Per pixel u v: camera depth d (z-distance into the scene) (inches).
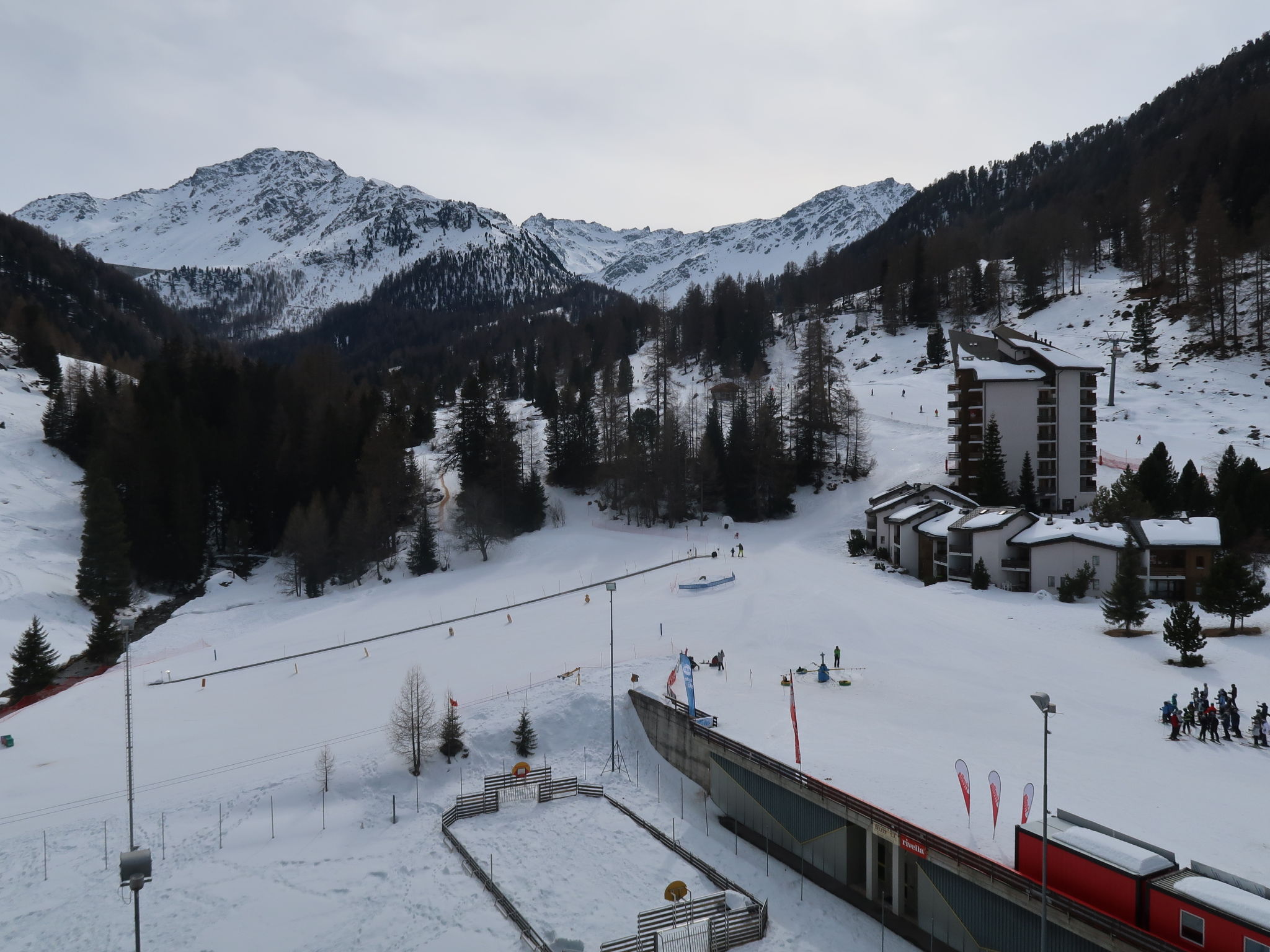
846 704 1947.6
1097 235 7864.2
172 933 1398.9
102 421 4845.0
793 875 1478.8
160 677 2728.8
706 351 7460.6
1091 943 1019.3
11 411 5270.7
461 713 2133.4
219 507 4468.5
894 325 7509.8
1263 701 1823.3
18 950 1370.6
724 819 1701.5
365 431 5012.3
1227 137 7652.6
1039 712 1838.1
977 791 1445.6
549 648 2593.5
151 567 3934.5
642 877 1514.5
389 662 2650.1
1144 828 1274.6
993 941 1148.5
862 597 2920.8
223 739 2134.6
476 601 3304.6
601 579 3449.8
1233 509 2989.7
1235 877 986.1
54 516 4202.8
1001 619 2588.6
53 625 3235.7
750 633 2561.5
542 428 6013.8
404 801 1829.5
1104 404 5000.0
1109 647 2244.1
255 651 2957.7
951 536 3149.6
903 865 1338.6
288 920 1424.7
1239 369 5019.7
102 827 1738.4
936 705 1914.4
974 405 4153.5
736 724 1852.9
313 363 6210.6
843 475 4768.7
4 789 1902.1
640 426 5073.8
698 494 4581.7
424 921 1409.9
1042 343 4389.8
